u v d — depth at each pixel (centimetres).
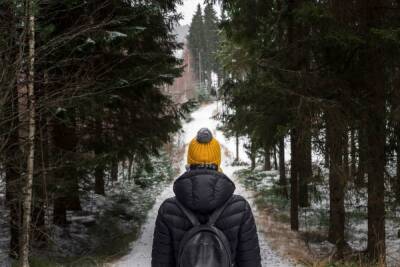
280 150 2534
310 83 1030
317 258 1188
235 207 225
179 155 4659
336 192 1189
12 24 779
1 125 811
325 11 918
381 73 1011
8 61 762
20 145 878
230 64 1661
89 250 1265
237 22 1460
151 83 1294
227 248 215
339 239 1178
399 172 1109
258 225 1755
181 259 211
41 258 1038
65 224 1428
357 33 973
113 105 1301
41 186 975
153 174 3347
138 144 1387
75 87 909
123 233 1539
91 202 1952
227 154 4991
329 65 1053
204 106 8819
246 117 1695
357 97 1030
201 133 239
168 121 1488
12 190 897
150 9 1167
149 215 1997
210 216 223
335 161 1019
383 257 1034
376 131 1020
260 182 3017
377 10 990
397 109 959
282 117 1389
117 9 1132
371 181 1053
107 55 1161
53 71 1064
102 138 1326
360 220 1741
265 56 1365
